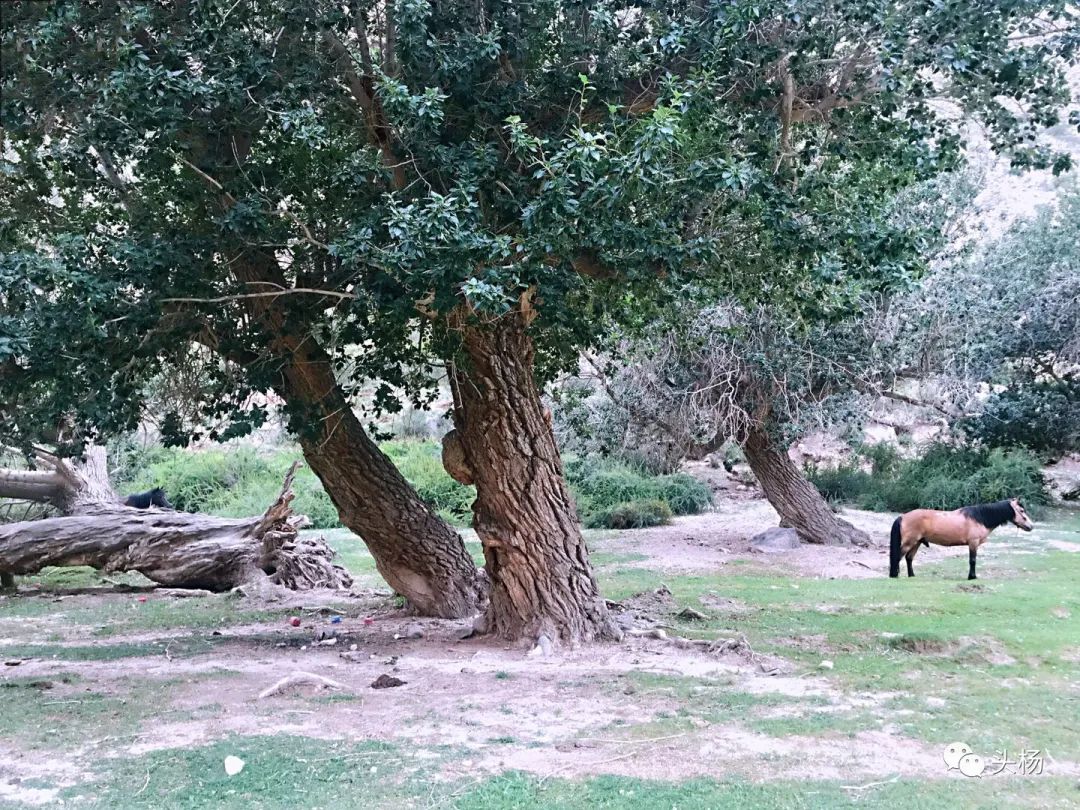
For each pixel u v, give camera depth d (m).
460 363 8.60
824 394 19.44
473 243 6.43
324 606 13.02
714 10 7.62
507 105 7.83
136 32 7.49
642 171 6.57
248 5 7.76
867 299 17.42
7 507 23.34
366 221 7.19
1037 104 8.38
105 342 7.55
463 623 10.95
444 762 5.32
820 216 8.12
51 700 6.85
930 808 4.56
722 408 18.73
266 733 5.95
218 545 15.09
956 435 26.39
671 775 5.09
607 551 18.55
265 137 7.97
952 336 19.39
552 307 7.63
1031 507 23.81
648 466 27.80
